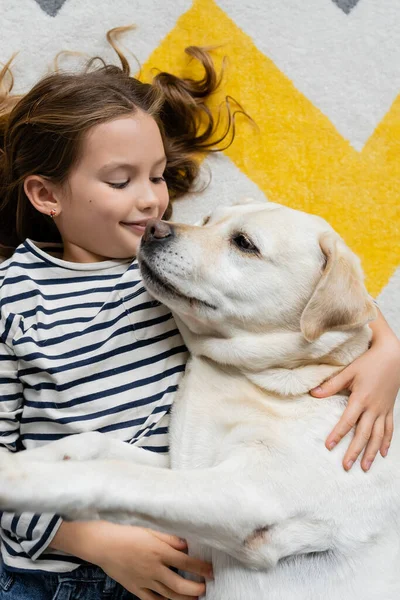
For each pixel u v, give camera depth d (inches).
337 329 51.6
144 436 55.7
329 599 48.1
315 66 73.9
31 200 61.5
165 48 72.0
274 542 46.7
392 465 52.3
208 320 52.7
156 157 59.8
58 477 41.3
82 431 55.4
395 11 75.0
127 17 71.4
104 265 60.2
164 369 57.5
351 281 51.2
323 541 47.9
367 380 54.5
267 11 73.4
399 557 49.7
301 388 53.0
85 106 58.4
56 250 64.4
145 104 61.5
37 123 59.7
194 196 72.1
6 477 40.6
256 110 73.1
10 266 59.6
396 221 73.7
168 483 43.9
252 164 72.8
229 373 54.8
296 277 51.9
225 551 47.0
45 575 56.4
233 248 51.9
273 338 53.0
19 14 69.2
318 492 48.1
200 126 72.6
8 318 57.0
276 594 48.5
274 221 52.7
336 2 74.5
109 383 56.3
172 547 52.6
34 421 57.1
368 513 49.4
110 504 42.1
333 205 73.1
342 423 51.4
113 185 58.4
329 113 73.7
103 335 57.0
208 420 52.7
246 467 47.3
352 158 73.6
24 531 53.4
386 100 74.4
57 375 55.5
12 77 68.0
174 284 51.0
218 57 72.6
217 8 72.8
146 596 54.0
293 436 50.1
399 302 73.2
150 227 51.9
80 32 70.4
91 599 56.8
